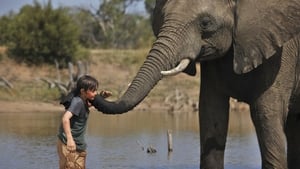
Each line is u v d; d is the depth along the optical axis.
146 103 40.94
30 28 49.38
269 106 10.74
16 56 48.66
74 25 50.69
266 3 10.44
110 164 15.52
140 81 9.94
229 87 11.20
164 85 44.47
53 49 48.41
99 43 76.00
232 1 10.50
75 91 9.88
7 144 19.48
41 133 22.98
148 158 16.75
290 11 10.45
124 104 9.65
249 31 10.37
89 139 21.27
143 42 60.94
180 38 10.23
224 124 11.52
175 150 18.59
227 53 10.79
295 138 12.55
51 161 15.91
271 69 10.75
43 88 41.59
